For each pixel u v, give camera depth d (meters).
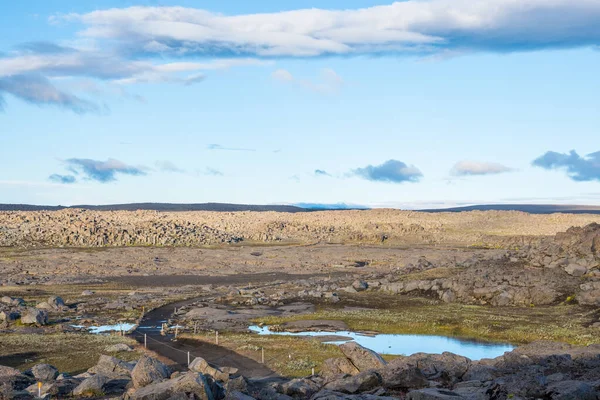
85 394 42.16
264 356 62.50
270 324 85.44
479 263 121.62
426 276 120.44
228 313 94.44
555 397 29.83
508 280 102.44
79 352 66.31
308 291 113.12
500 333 76.69
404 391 36.50
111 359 50.78
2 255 174.25
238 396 33.97
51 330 81.88
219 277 146.62
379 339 74.69
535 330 77.00
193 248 197.38
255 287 127.19
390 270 150.25
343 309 97.00
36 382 45.50
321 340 73.25
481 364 42.28
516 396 30.84
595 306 88.69
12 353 65.69
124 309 100.44
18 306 99.62
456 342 72.81
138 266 161.75
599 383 31.84
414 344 71.62
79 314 96.00
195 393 33.06
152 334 78.19
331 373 42.31
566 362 39.75
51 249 187.25
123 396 37.44
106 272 151.75
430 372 39.91
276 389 38.62
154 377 38.41
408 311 93.56
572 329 76.94
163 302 108.00
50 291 122.44
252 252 190.00
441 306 97.25
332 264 169.50
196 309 97.69
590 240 110.19
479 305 97.38
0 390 41.03
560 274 103.62
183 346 69.31
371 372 37.19
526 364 40.16
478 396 31.34
